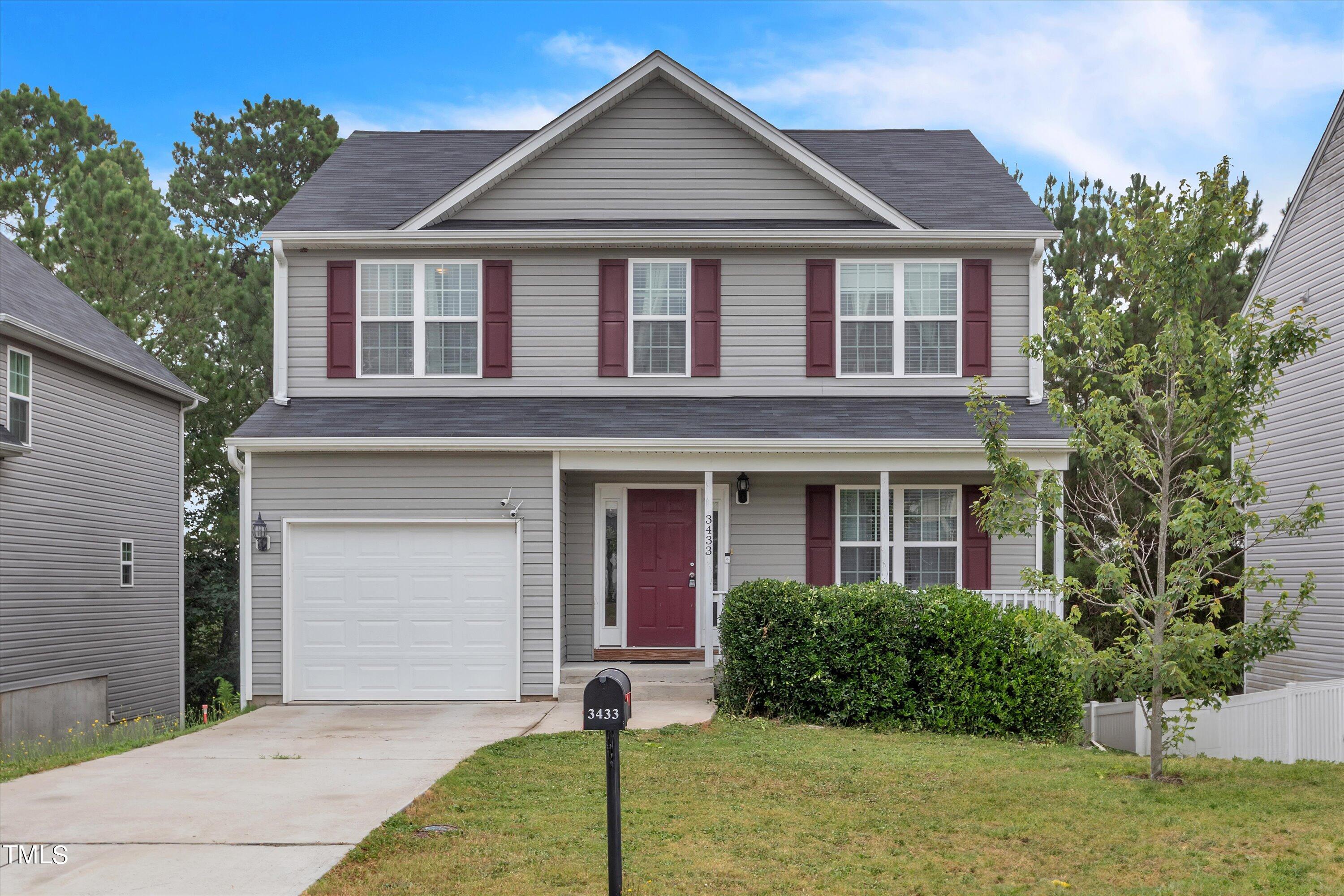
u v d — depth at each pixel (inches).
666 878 242.1
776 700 481.1
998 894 235.9
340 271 604.7
